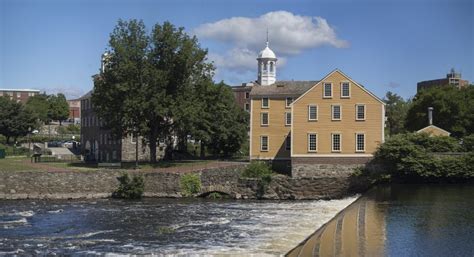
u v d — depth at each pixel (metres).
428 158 61.31
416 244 26.19
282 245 29.67
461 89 98.62
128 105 65.94
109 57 69.44
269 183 59.88
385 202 45.06
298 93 76.62
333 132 65.88
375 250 24.72
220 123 88.38
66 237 32.62
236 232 34.41
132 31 70.12
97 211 45.56
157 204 51.84
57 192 56.09
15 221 39.06
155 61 71.50
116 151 85.12
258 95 77.44
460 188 56.59
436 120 93.00
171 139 79.12
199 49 73.31
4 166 62.00
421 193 52.00
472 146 64.88
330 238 28.64
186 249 28.70
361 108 65.56
